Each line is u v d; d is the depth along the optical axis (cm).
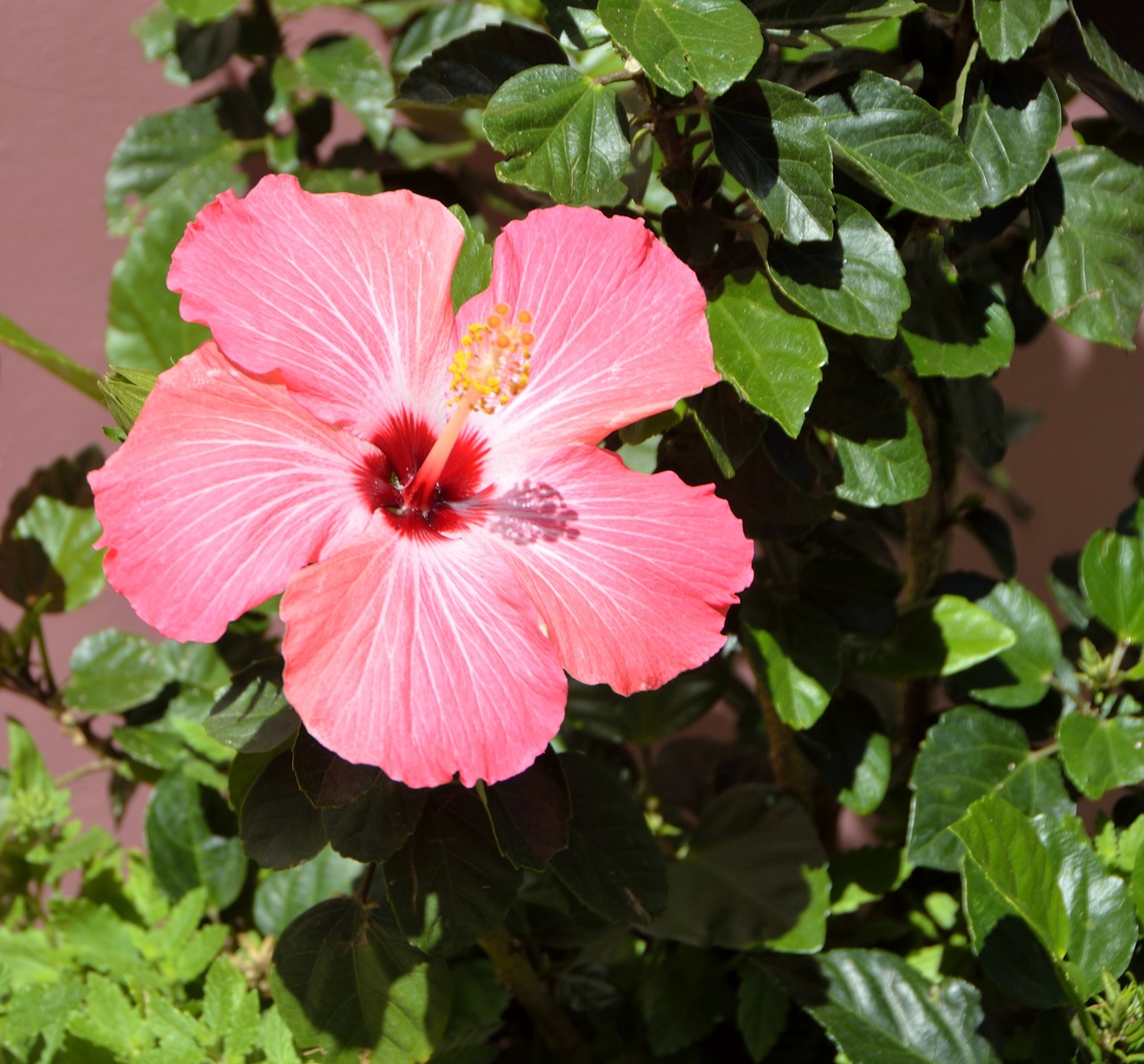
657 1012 85
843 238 74
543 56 76
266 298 71
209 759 88
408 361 73
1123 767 79
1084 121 83
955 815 80
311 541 70
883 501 77
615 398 72
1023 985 76
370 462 72
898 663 82
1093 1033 75
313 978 76
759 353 74
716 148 74
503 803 74
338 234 72
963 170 74
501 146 73
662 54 71
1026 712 84
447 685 69
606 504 72
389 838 73
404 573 70
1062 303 78
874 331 74
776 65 77
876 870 86
